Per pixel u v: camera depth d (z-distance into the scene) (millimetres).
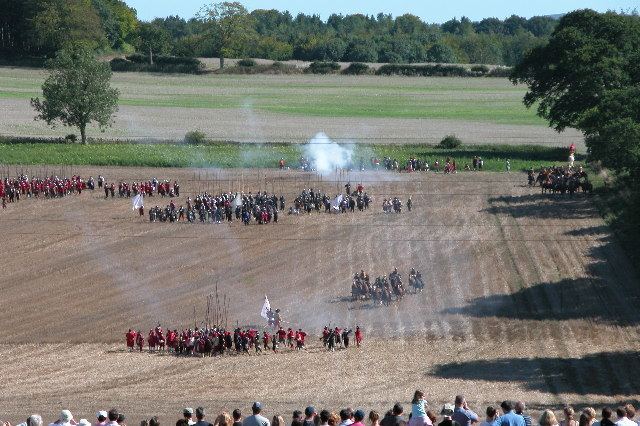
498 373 65625
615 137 99062
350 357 70312
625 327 76500
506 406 33656
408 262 95250
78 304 83688
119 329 77312
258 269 93750
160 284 89375
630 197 109062
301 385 62469
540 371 65875
